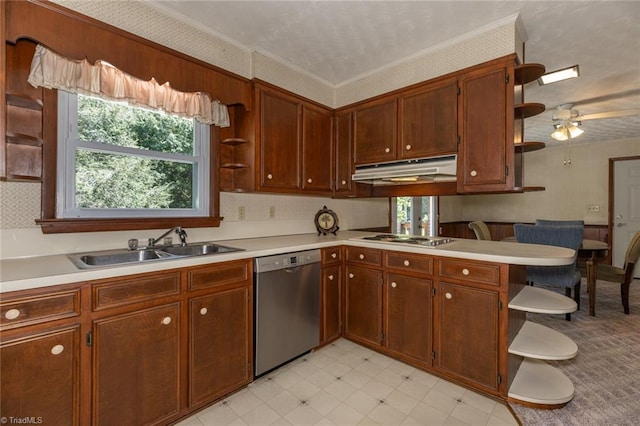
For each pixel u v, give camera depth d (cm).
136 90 181
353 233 310
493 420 162
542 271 307
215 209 238
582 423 160
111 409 137
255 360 195
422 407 174
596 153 529
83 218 176
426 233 489
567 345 179
